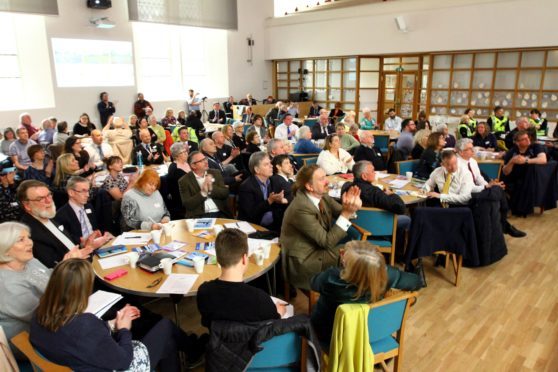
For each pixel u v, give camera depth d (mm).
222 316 1689
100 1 9078
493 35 8859
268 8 13125
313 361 1738
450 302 3145
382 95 11211
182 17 10781
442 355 2523
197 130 8500
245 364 1612
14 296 1866
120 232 3561
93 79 9539
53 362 1571
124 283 2172
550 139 6742
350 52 11211
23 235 1923
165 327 2014
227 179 4574
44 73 8742
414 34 9977
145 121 7145
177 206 4191
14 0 7910
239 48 12578
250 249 2574
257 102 13258
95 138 5973
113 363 1612
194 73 12039
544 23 8211
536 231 4617
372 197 3125
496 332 2760
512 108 9023
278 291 3273
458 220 3139
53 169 4926
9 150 6383
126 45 9938
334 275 1906
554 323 2863
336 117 10742
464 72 9578
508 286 3387
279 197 3307
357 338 1709
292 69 12953
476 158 5242
